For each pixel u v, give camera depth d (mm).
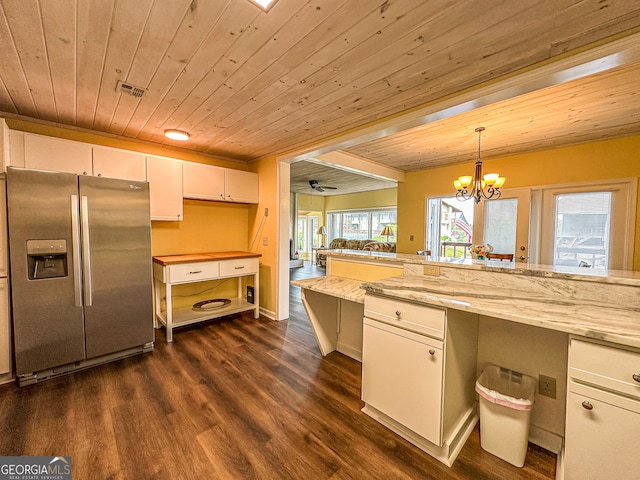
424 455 1537
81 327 2340
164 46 1510
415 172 5340
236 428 1708
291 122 2617
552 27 1348
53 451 1505
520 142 3510
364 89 1982
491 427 1536
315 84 1917
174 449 1535
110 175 2791
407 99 2133
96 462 1440
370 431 1713
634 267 3252
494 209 4352
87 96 2113
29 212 2104
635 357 1026
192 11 1255
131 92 2045
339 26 1349
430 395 1517
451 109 2080
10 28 1359
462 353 1669
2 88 1989
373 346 1800
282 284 3777
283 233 3793
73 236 2273
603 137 3301
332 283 2492
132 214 2588
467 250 5020
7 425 1691
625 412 1047
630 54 1408
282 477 1379
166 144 3363
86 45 1501
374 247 8070
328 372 2410
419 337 1563
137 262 2633
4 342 2123
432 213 5340
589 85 2051
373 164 4676
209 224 3902
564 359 1573
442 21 1311
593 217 3533
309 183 7562
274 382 2236
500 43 1475
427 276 2107
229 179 3725
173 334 3232
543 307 1365
